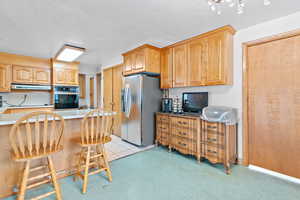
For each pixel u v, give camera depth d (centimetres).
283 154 217
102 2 177
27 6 183
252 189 189
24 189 146
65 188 190
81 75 564
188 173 229
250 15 210
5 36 276
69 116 192
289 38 211
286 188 191
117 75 446
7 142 175
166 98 364
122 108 389
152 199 171
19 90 424
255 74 242
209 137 246
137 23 232
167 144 319
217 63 250
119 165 255
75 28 248
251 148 248
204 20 223
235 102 261
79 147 228
